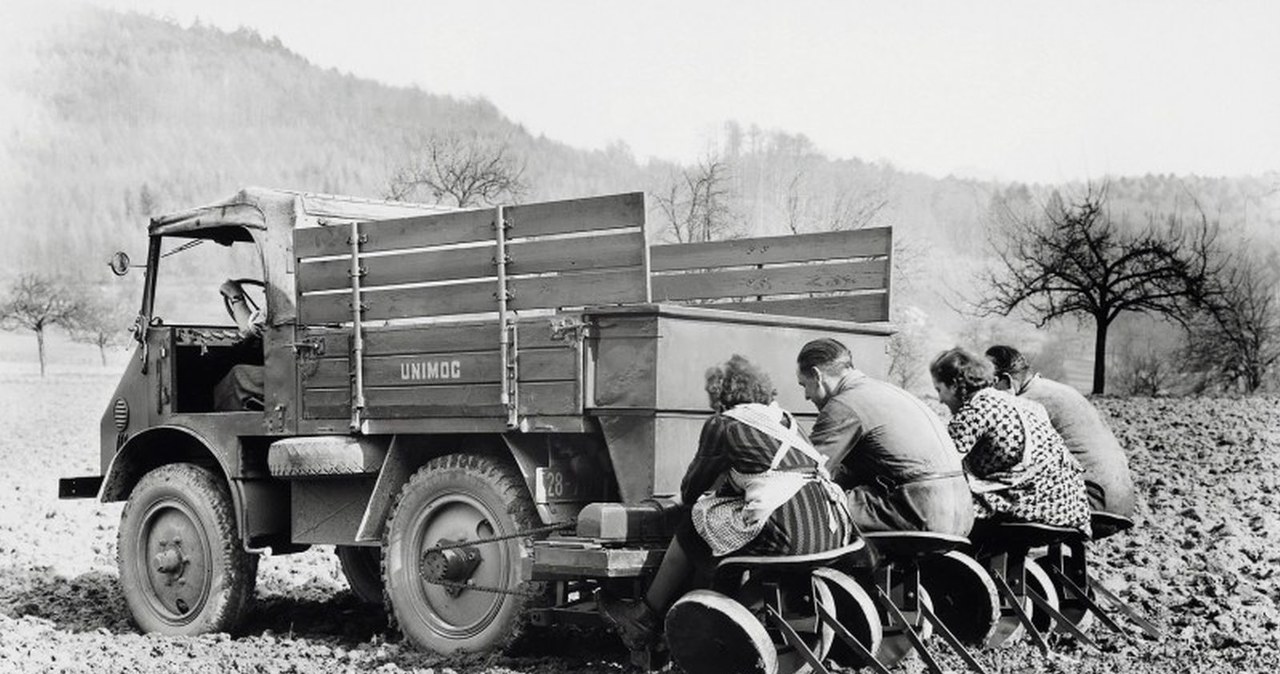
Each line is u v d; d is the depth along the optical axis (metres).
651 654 6.30
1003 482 6.86
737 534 5.71
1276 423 21.05
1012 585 7.10
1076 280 44.03
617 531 6.08
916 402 6.46
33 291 79.81
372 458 7.42
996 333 70.56
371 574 9.20
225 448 8.17
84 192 112.25
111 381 57.62
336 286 7.50
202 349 8.94
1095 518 7.51
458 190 49.84
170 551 8.37
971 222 84.56
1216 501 13.05
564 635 7.66
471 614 7.02
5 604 9.50
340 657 7.26
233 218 8.17
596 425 6.50
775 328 6.94
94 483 9.11
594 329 6.48
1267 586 8.98
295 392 7.77
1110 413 23.36
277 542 8.44
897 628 6.33
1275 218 68.19
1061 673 6.46
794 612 5.94
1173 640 7.30
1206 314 50.47
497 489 6.85
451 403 6.96
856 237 7.89
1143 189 76.69
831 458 6.20
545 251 6.61
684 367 6.40
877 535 6.23
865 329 7.51
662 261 8.77
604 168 100.00
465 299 6.93
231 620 8.17
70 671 6.90
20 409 38.69
